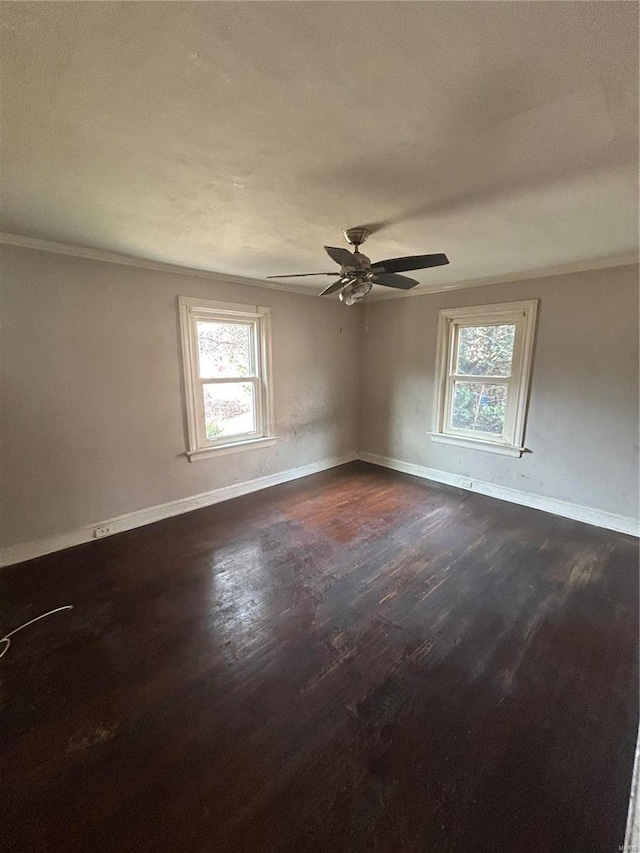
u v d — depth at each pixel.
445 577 2.61
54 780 1.37
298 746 1.50
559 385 3.46
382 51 1.00
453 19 0.90
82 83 1.10
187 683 1.78
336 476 4.74
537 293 3.49
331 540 3.12
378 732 1.55
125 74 1.07
